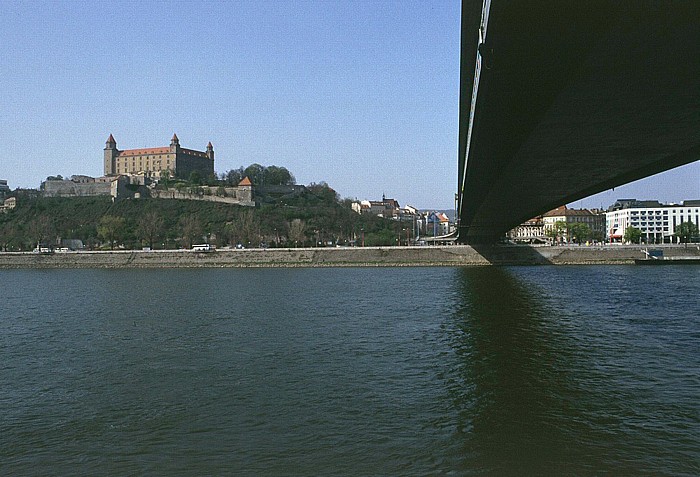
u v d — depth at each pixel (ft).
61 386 91.35
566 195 199.11
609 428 66.95
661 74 75.25
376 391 83.15
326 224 629.10
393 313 162.20
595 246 411.54
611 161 131.34
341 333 130.52
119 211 655.76
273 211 654.53
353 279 289.33
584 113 92.07
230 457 61.36
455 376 90.38
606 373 90.63
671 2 56.29
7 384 93.30
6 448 65.51
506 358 101.65
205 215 645.92
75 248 564.71
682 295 196.95
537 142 112.57
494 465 57.88
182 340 127.44
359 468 58.03
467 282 257.34
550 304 176.04
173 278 324.39
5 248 557.74
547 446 62.18
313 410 75.31
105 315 175.22
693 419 69.31
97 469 59.57
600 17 59.67
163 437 67.46
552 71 75.00
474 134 110.52
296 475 56.90
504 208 255.70
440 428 67.92
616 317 148.15
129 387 89.30
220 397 82.12
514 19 60.18
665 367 94.07
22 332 147.13
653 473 55.72
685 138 108.17
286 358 105.70
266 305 188.75
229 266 430.61
